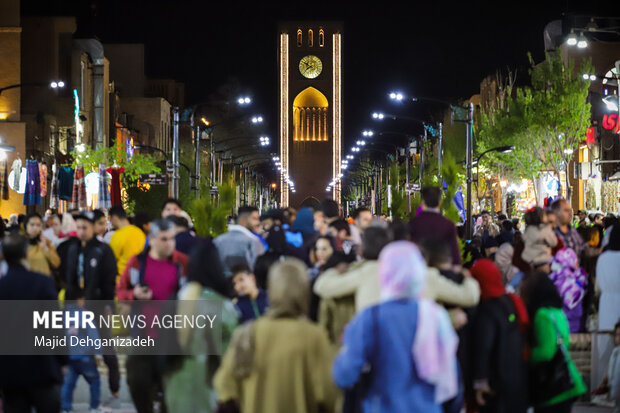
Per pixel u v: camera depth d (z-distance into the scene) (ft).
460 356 37.96
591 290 55.31
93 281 48.47
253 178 537.65
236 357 25.70
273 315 26.09
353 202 593.42
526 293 37.06
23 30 248.32
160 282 39.06
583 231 67.21
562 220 55.77
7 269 35.83
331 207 60.34
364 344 24.86
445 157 90.12
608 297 48.65
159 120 364.58
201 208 111.24
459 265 42.22
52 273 52.19
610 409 47.93
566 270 51.21
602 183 223.10
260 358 25.67
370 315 25.02
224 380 26.23
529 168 219.41
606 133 226.38
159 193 223.10
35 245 51.70
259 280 45.55
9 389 35.40
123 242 55.62
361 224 58.13
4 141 201.57
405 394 24.70
